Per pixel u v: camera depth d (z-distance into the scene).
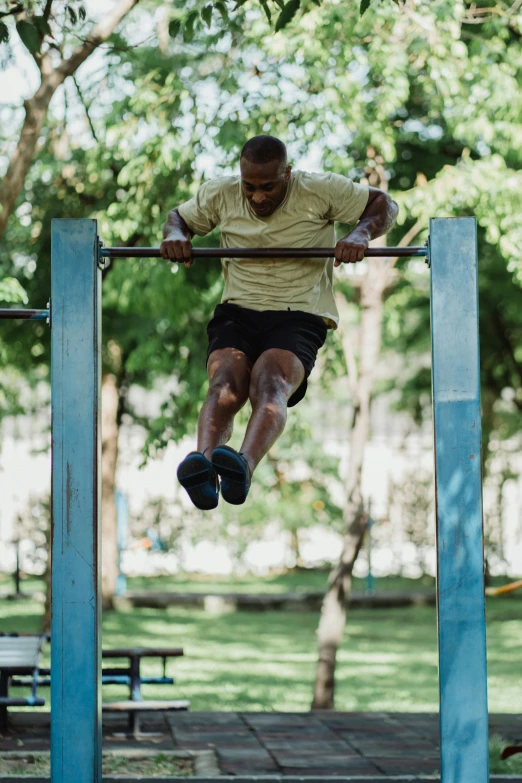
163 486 24.38
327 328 5.45
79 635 4.61
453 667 4.59
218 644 15.86
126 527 23.38
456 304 4.73
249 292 5.27
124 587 20.69
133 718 8.40
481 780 4.55
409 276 16.12
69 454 4.69
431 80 11.13
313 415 25.53
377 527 24.22
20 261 15.22
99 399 4.75
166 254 4.97
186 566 24.83
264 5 6.79
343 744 8.09
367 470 24.95
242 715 9.30
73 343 4.75
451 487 4.66
